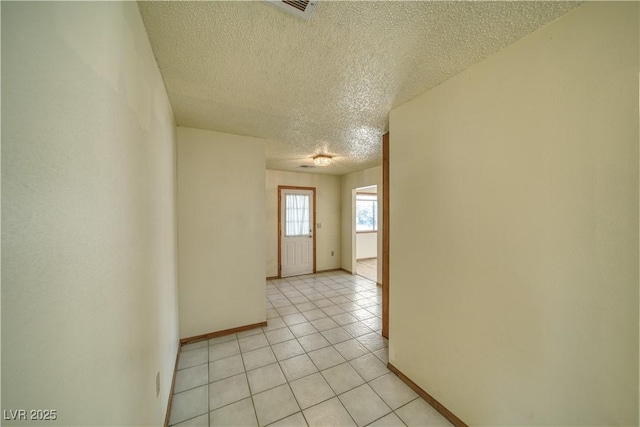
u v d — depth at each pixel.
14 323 0.38
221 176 2.56
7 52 0.37
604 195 0.90
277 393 1.70
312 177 5.29
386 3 0.95
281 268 4.95
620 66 0.86
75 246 0.52
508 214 1.19
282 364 2.04
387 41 1.17
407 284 1.81
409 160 1.79
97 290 0.60
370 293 3.97
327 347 2.31
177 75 1.46
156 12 0.98
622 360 0.86
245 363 2.05
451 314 1.48
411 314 1.78
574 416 0.98
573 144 0.98
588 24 0.93
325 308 3.32
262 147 2.76
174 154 2.12
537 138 1.08
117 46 0.74
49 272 0.45
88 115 0.57
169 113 1.79
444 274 1.53
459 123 1.43
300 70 1.42
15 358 0.38
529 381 1.12
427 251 1.65
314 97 1.76
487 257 1.29
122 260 0.77
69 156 0.50
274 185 4.89
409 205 1.79
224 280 2.57
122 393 0.75
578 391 0.97
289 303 3.51
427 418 1.50
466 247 1.40
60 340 0.47
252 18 1.02
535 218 1.09
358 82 1.55
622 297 0.86
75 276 0.52
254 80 1.53
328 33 1.12
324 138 2.75
